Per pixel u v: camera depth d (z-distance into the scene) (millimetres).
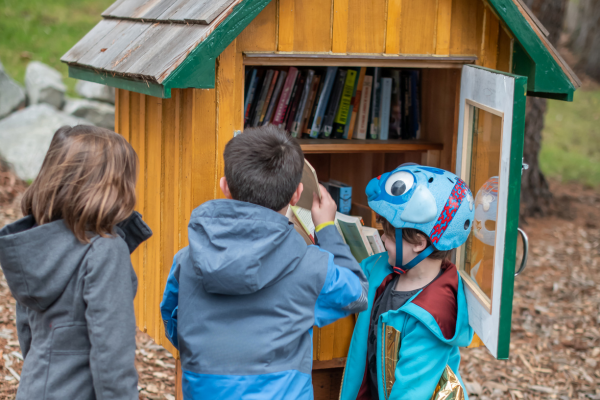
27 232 1433
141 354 3674
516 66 2178
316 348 2215
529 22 1971
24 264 1435
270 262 1527
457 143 2156
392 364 1961
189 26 1798
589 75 13008
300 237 1626
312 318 1606
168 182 2094
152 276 2279
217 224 1527
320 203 1906
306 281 1578
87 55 2285
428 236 1876
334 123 2580
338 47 1996
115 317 1438
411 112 2695
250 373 1519
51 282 1446
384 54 2043
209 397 1525
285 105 2439
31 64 7629
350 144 2445
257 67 2527
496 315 1732
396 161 2832
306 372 1613
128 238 1710
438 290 1952
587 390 3615
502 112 1722
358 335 2092
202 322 1565
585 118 10953
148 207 2287
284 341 1546
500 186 1721
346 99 2562
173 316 1782
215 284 1479
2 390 2984
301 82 2461
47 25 10375
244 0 1690
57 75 7598
